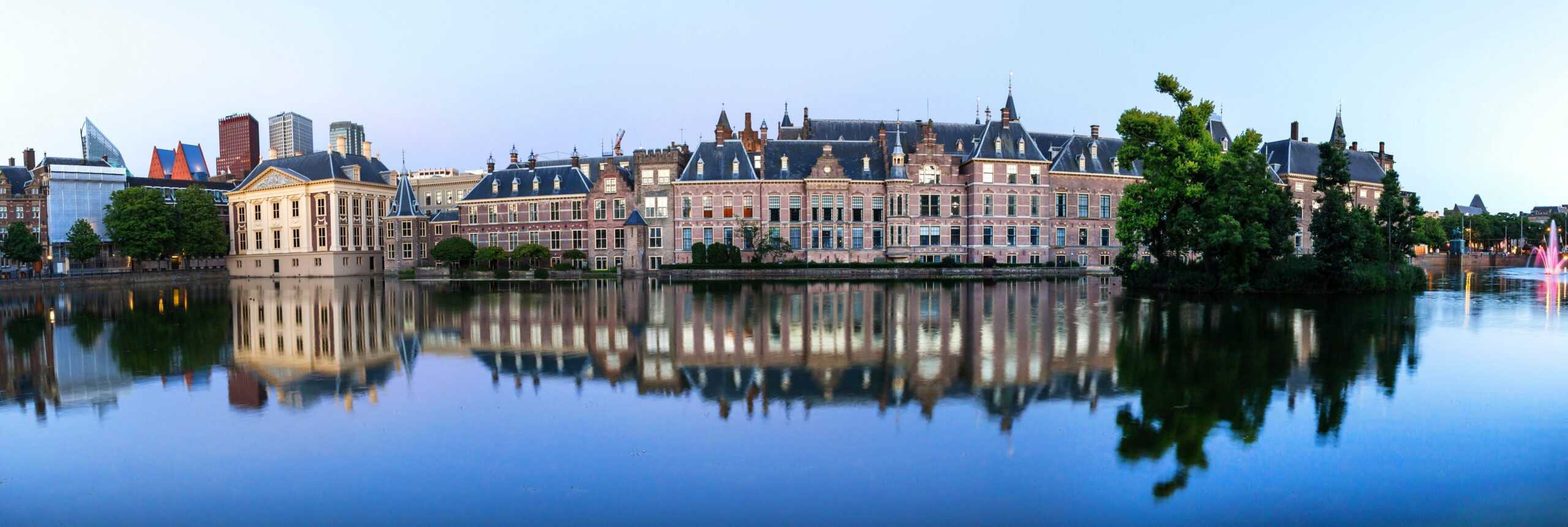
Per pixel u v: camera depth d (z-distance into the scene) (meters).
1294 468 14.49
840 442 16.08
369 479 14.29
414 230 96.94
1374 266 51.44
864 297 50.06
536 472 14.49
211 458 15.52
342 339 31.14
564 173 92.62
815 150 87.75
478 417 18.19
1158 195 51.00
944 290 56.25
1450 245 139.75
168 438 16.84
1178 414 17.95
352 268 98.12
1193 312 38.09
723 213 84.88
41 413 19.08
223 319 40.59
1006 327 32.78
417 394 20.64
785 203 85.06
